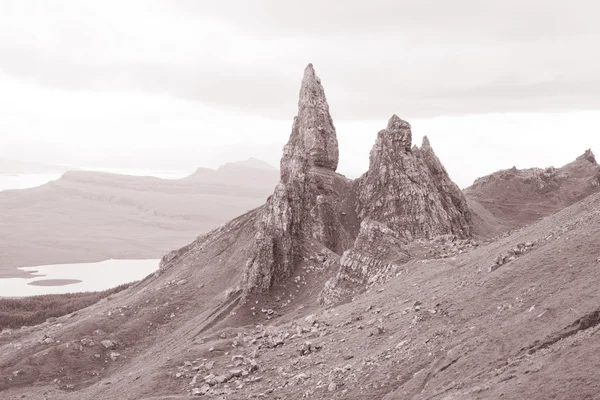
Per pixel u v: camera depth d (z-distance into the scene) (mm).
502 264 70938
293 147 188750
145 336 128625
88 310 166750
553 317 50656
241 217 177375
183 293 145500
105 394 84188
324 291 111062
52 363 115688
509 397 40812
